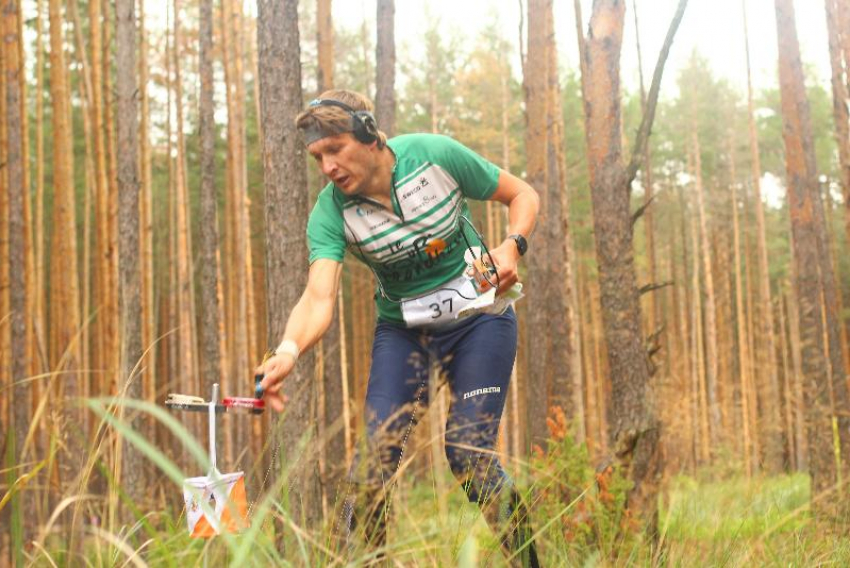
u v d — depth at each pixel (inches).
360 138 106.0
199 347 1055.0
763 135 1239.5
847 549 133.4
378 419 107.8
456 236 114.6
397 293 116.5
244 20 810.8
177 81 751.1
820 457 343.6
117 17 432.5
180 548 76.9
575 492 129.9
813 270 418.0
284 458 79.9
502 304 112.7
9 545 72.1
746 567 119.1
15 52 443.5
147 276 585.9
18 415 411.8
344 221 112.5
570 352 410.9
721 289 1312.7
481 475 103.6
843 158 358.6
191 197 1063.6
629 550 127.4
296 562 79.8
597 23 197.3
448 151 112.9
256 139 949.2
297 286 185.2
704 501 147.2
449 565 79.9
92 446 70.8
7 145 442.0
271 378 88.4
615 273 192.4
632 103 1147.9
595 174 196.5
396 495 95.6
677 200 1411.2
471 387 112.0
